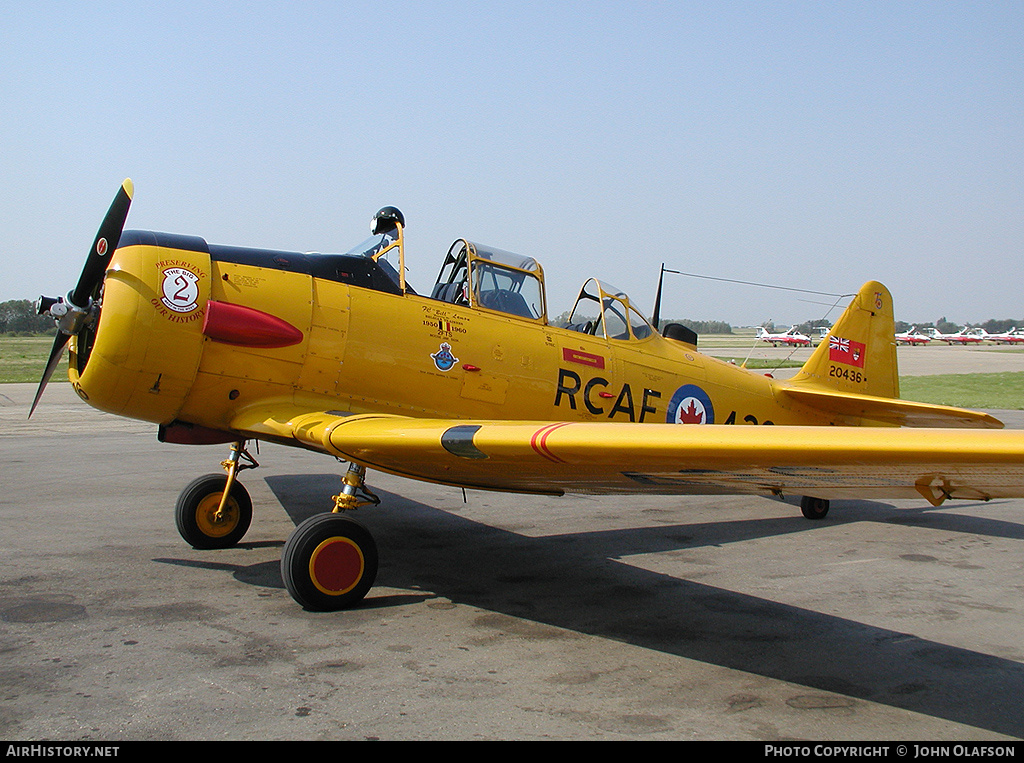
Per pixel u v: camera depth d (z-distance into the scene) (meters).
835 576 5.18
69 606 4.07
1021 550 6.04
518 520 6.86
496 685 3.23
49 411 17.09
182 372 4.58
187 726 2.75
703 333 156.00
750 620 4.20
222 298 4.68
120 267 4.51
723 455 2.88
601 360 6.18
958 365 42.59
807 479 3.22
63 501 7.01
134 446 11.41
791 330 72.06
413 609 4.24
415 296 5.39
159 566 4.94
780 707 3.10
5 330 104.25
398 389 5.18
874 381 8.71
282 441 5.37
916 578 5.15
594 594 4.64
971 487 2.98
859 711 3.09
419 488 8.42
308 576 4.07
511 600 4.47
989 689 3.33
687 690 3.24
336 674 3.28
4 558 5.01
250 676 3.23
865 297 8.59
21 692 2.99
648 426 3.20
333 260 5.21
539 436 3.36
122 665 3.29
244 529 5.59
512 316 5.79
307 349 4.87
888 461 2.57
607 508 7.58
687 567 5.38
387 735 2.73
